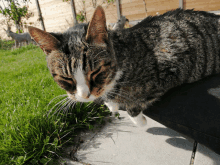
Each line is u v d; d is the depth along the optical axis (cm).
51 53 24
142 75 26
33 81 55
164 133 31
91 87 24
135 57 26
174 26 28
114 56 24
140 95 27
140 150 28
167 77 27
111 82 25
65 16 150
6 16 167
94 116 37
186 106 25
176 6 104
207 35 28
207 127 22
